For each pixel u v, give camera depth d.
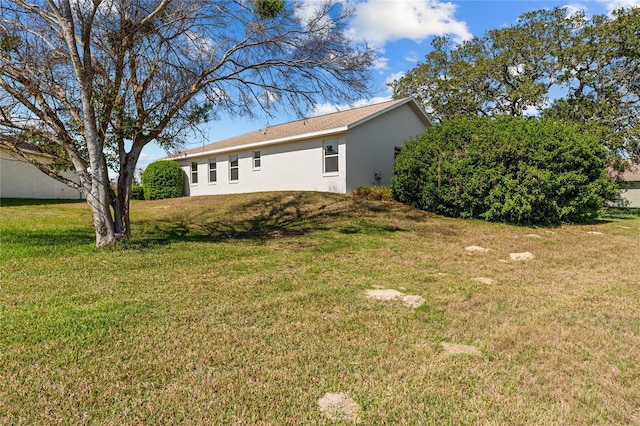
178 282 4.75
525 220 10.97
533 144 10.68
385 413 2.12
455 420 2.07
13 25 6.54
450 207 12.12
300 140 15.59
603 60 17.98
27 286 4.47
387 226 9.94
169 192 20.30
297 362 2.69
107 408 2.13
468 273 5.59
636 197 25.19
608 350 2.95
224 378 2.46
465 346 3.03
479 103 21.27
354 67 8.39
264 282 4.81
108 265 5.62
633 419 2.09
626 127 18.14
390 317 3.61
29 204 14.59
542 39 19.42
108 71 7.19
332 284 4.79
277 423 2.03
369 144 15.16
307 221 10.61
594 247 7.86
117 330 3.19
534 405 2.22
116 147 7.27
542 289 4.71
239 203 13.41
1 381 2.37
